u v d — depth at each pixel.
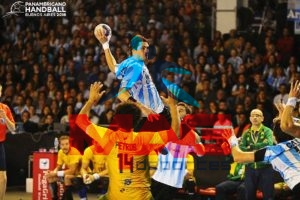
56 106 18.92
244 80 17.88
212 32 21.38
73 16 22.44
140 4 22.12
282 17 20.70
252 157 8.76
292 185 8.70
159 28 21.16
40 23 22.69
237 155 8.78
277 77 18.19
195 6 21.56
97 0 23.19
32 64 21.36
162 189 11.72
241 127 15.65
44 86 20.55
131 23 21.53
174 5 21.91
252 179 12.26
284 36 19.73
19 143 16.72
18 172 16.81
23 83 21.17
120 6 22.47
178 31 20.81
